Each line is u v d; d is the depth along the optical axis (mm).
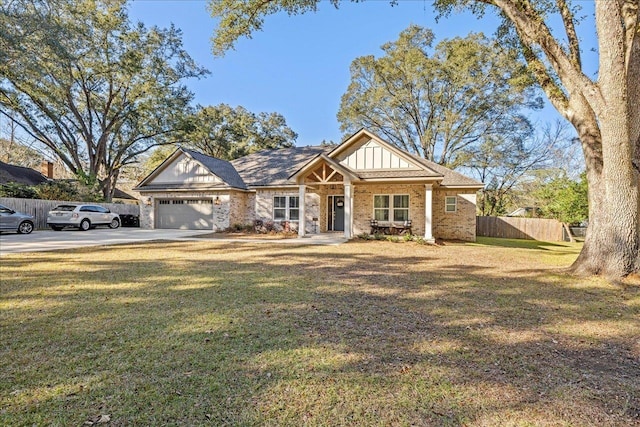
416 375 3236
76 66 25641
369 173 16188
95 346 3773
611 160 7562
